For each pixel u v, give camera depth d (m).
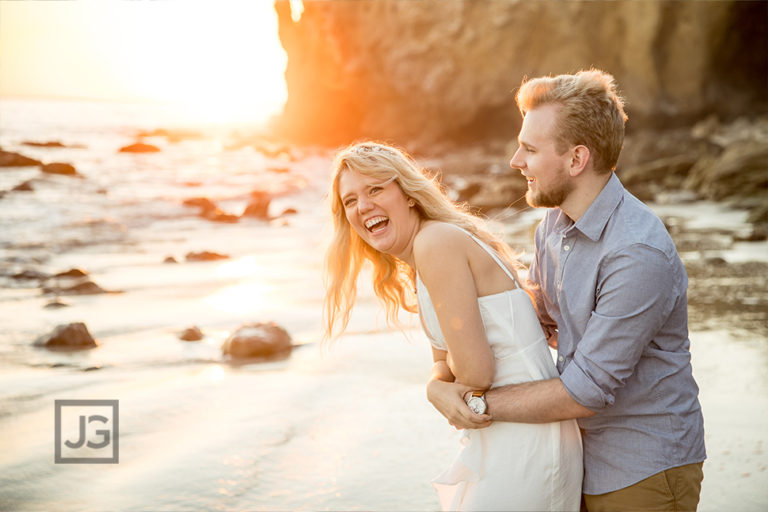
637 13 29.39
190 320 6.09
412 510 2.87
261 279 7.97
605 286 2.04
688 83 29.95
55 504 2.91
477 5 31.53
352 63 36.12
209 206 14.95
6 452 3.42
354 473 3.21
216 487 3.07
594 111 2.07
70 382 4.48
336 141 38.97
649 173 17.66
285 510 2.88
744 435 3.52
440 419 3.85
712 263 8.01
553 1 30.30
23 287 7.45
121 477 3.16
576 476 2.20
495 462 2.17
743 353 4.84
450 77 32.12
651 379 2.09
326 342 5.36
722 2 28.89
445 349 2.28
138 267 8.81
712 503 2.88
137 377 4.61
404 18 33.72
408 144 33.25
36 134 40.69
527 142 2.16
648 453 2.09
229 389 4.36
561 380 2.05
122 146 33.03
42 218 12.74
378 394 4.26
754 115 29.98
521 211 14.50
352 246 2.52
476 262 2.16
